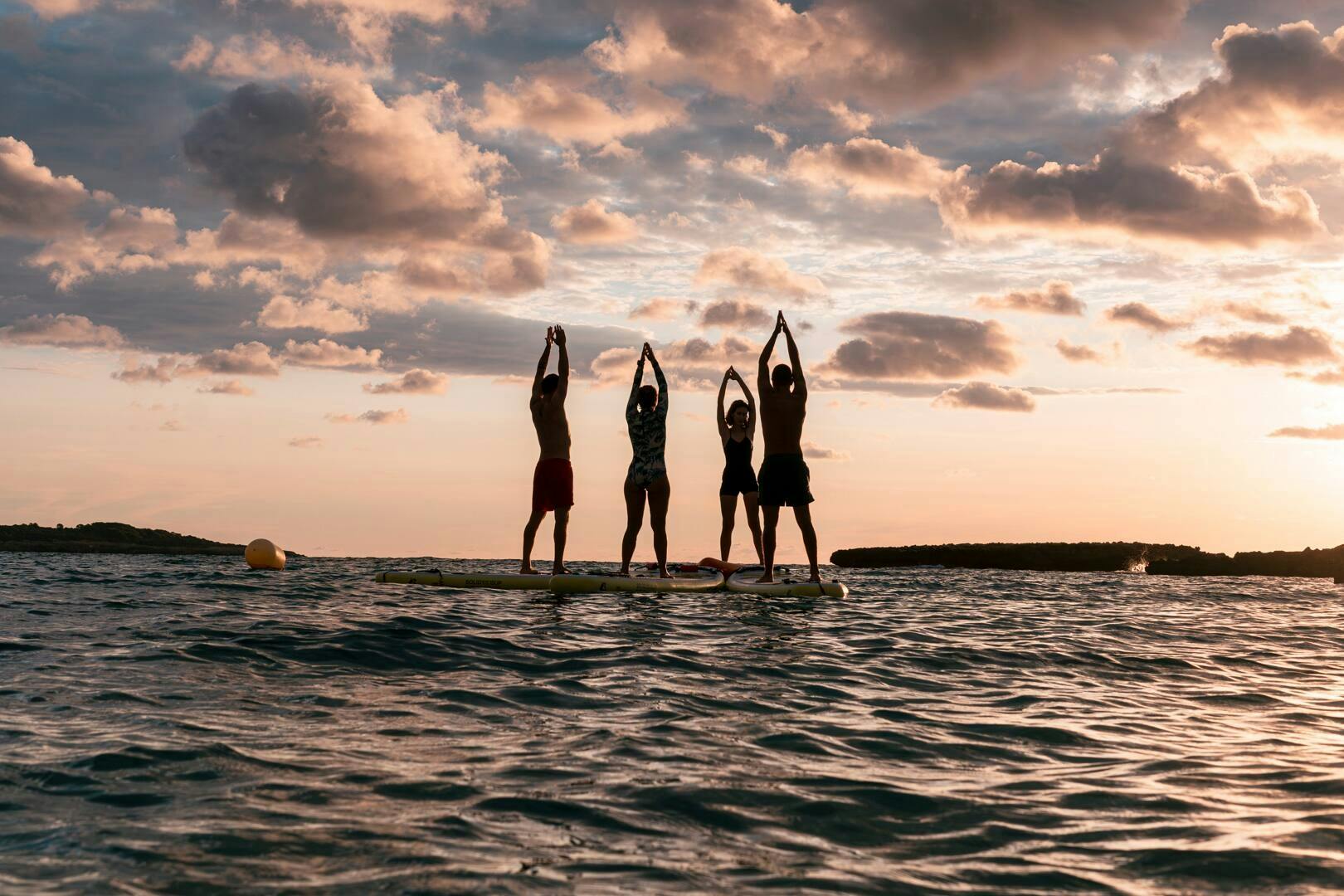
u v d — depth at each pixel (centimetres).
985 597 1538
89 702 479
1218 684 668
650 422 1180
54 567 1778
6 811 312
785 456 1172
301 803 329
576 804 338
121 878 256
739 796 354
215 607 909
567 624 847
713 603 1079
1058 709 554
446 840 296
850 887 266
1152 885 273
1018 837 316
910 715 521
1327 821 338
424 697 522
